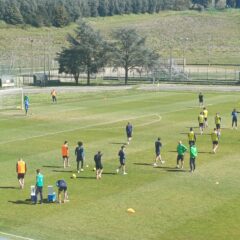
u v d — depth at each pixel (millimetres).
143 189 71625
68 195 69250
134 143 100812
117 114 135375
